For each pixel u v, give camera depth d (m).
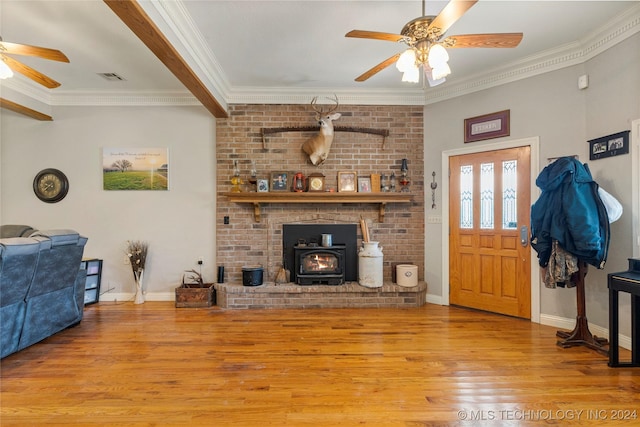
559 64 3.27
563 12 2.64
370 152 4.34
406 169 4.25
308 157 4.32
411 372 2.38
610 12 2.64
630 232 2.70
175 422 1.83
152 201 4.37
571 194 2.64
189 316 3.70
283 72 3.78
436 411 1.92
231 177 4.33
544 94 3.37
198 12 2.62
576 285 2.87
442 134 4.16
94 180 4.35
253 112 4.32
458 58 3.43
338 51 3.29
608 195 2.69
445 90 4.11
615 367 2.44
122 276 4.37
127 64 3.54
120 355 2.67
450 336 3.07
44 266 2.78
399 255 4.33
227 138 4.32
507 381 2.26
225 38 3.03
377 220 4.34
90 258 4.33
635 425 1.80
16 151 4.30
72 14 2.61
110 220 4.35
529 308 3.48
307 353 2.71
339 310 3.93
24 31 2.86
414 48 2.21
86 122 4.34
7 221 4.29
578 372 2.38
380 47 3.22
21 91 3.90
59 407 1.96
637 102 2.64
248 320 3.56
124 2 2.00
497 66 3.60
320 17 2.71
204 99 3.69
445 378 2.30
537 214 2.88
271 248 4.33
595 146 2.99
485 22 2.78
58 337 3.06
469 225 3.96
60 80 3.96
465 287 3.99
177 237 4.38
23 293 2.65
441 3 2.52
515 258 3.58
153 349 2.79
